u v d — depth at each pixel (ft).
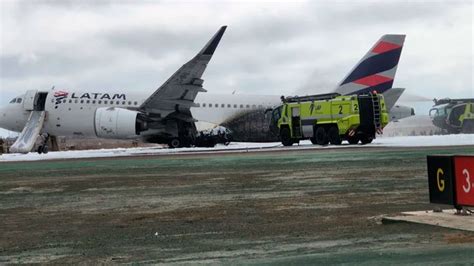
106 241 31.30
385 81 158.71
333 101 137.28
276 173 68.69
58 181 66.28
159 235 32.63
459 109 222.48
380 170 68.18
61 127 156.04
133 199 48.80
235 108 161.27
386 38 157.99
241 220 36.81
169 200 47.55
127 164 92.32
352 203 42.63
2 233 34.55
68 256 27.73
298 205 42.60
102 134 145.28
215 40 139.03
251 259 25.58
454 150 103.76
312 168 74.02
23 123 158.61
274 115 155.02
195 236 31.99
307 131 143.74
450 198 34.40
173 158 103.96
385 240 28.53
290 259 25.21
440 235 28.94
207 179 64.03
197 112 160.97
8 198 51.47
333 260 24.59
